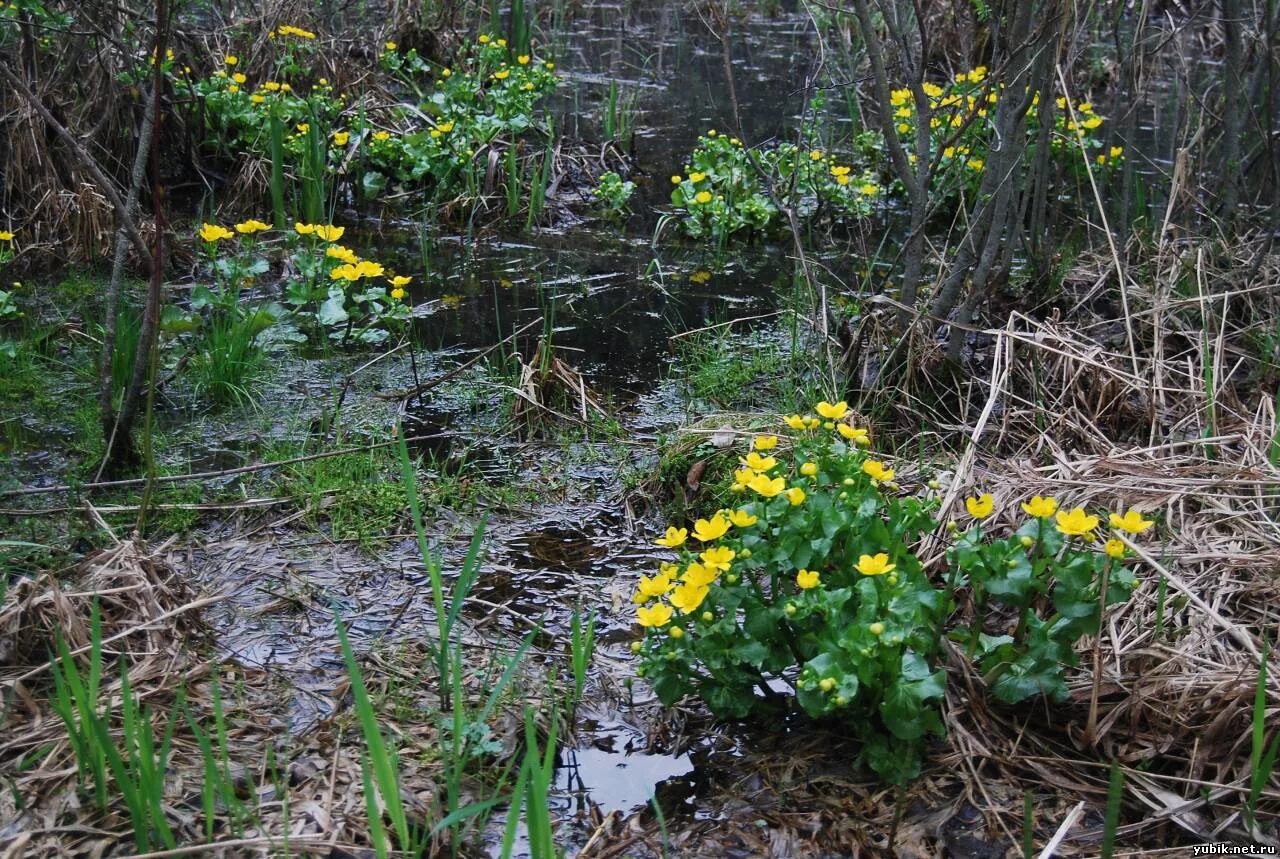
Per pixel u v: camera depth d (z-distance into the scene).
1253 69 5.88
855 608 2.57
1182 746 2.58
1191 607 2.88
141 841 2.19
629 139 7.89
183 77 6.84
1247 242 5.41
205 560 3.38
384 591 3.28
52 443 4.02
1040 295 5.09
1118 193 6.93
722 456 3.84
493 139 7.28
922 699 2.39
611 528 3.71
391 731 2.67
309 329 5.16
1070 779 2.53
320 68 7.87
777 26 12.72
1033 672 2.59
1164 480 3.26
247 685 2.83
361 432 4.22
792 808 2.48
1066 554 2.63
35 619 2.86
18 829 2.29
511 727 2.71
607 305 5.60
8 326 4.95
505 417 4.38
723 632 2.58
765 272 6.13
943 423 4.18
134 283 5.53
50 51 6.21
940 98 5.64
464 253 6.33
